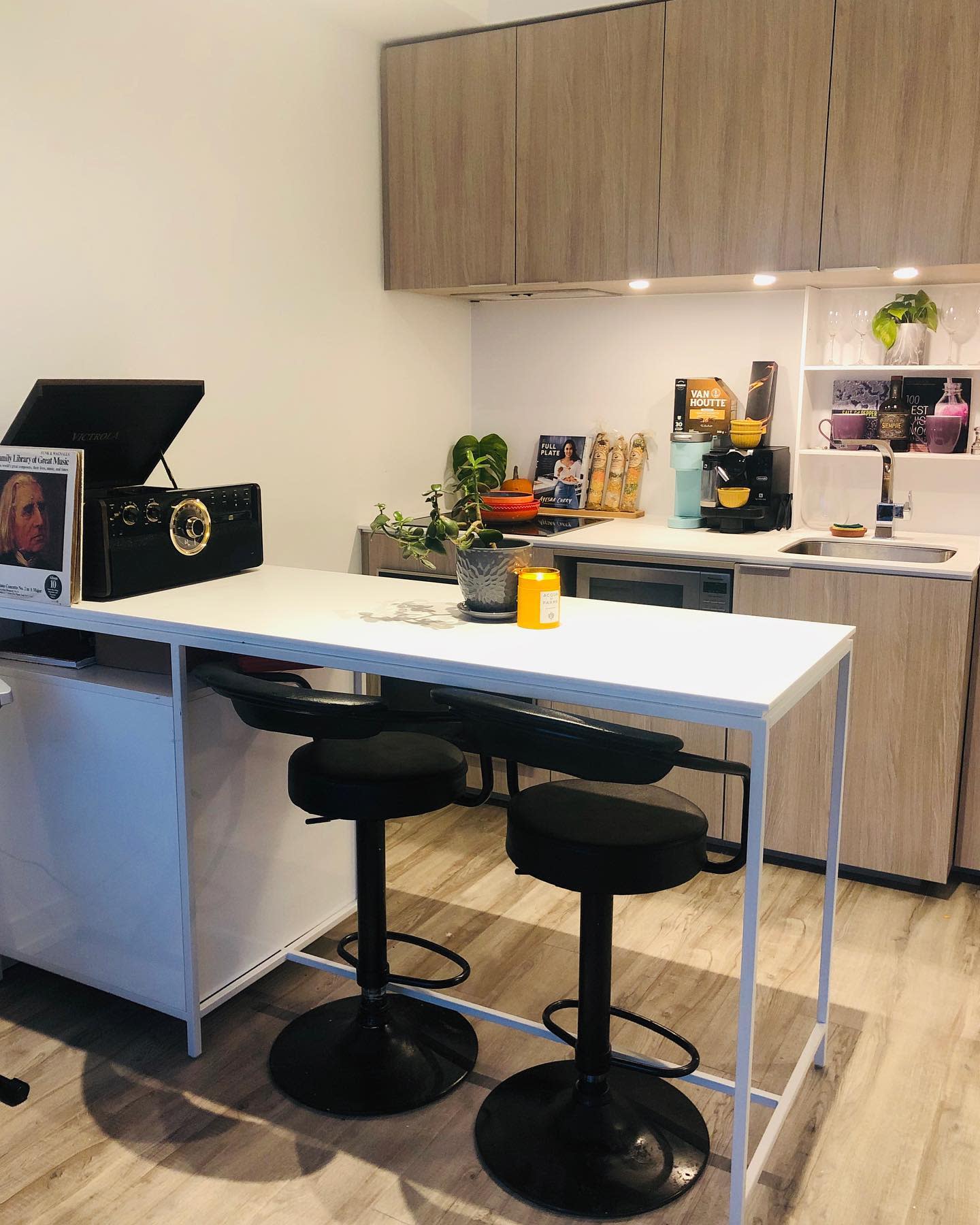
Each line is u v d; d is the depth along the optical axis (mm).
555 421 4000
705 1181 1798
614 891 1626
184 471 2998
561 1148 1834
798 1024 2256
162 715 2041
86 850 2205
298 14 3197
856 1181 1798
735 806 3061
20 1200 1745
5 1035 2215
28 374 2545
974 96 2682
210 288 3008
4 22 2395
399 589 2383
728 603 3023
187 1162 1835
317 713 1706
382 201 3631
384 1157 1850
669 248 3156
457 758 2016
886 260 2865
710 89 3018
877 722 2865
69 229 2602
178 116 2850
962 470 3324
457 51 3395
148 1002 2186
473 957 2512
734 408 3627
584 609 2152
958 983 2424
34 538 2223
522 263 3404
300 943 2434
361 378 3611
